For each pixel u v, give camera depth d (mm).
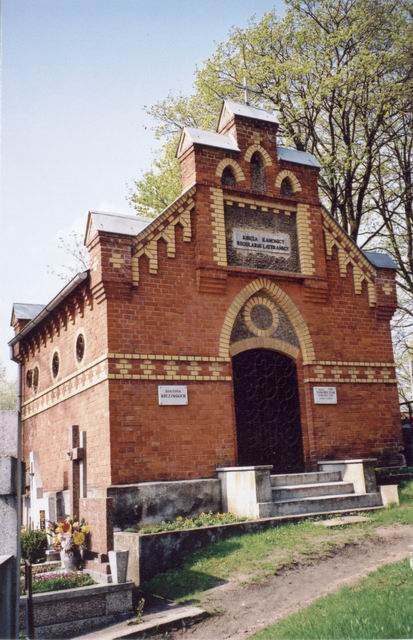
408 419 22422
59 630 9133
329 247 17359
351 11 22516
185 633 8312
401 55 21812
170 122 27734
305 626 7031
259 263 16094
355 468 14117
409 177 24203
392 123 22781
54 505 15656
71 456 13570
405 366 33125
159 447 13703
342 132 23359
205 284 15094
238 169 16297
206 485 13617
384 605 7219
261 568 9953
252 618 8305
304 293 16594
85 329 15328
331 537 11070
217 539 11617
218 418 14562
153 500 12891
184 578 10180
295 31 23203
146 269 14539
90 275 14602
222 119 17281
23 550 13023
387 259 18422
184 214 15320
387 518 12172
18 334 20812
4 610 5676
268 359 16062
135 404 13664
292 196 17078
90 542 11773
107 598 9562
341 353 16844
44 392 18906
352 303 17375
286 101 24109
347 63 22000
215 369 14836
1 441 6305
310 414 15945
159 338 14305
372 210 25953
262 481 12727
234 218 16047
